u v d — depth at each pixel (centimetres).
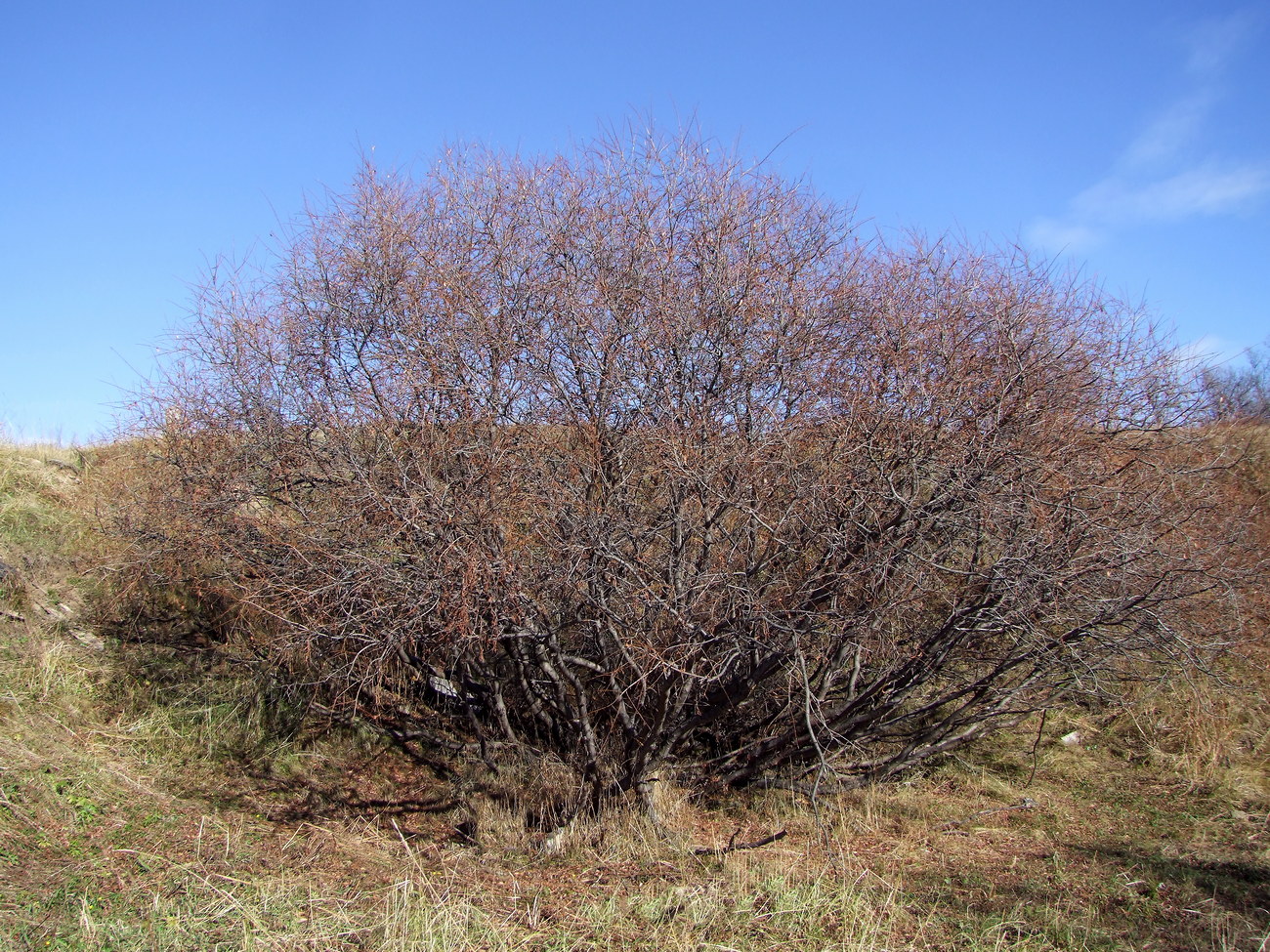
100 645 682
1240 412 912
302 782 630
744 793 639
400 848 557
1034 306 557
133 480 695
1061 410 523
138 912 409
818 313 562
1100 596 527
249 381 607
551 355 556
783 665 542
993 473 493
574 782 584
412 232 580
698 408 530
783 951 407
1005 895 489
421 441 532
